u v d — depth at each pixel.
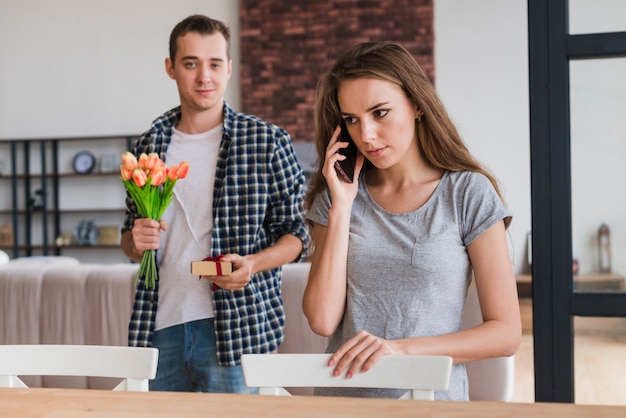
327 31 8.47
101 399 1.33
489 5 8.23
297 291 3.31
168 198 2.33
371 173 1.76
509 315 1.58
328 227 1.69
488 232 1.61
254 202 2.43
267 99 8.59
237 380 2.37
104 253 9.18
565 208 2.06
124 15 9.09
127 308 3.39
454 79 8.30
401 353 1.53
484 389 3.21
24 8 9.28
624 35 2.01
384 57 1.61
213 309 2.38
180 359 2.40
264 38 8.59
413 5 8.30
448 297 1.62
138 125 9.12
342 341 1.69
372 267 1.65
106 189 9.28
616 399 2.03
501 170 8.23
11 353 1.66
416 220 1.66
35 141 9.20
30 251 9.45
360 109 1.61
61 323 3.45
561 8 2.04
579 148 2.07
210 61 2.42
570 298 2.06
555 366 2.06
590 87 2.06
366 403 1.26
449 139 1.66
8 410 1.28
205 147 2.48
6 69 9.34
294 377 1.53
